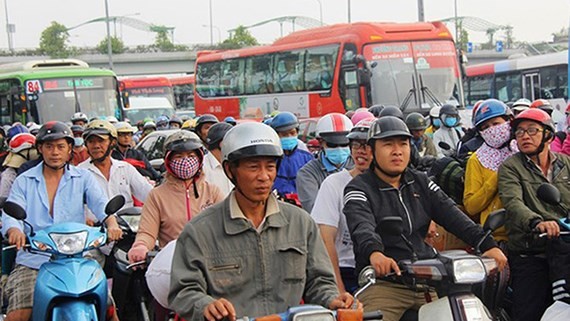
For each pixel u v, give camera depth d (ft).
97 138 27.43
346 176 20.84
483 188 23.36
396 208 18.38
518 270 21.90
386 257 16.85
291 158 30.58
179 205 22.20
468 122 67.10
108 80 98.58
